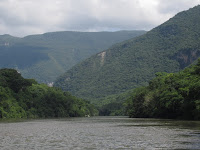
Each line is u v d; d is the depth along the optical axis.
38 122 115.12
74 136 56.19
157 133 58.69
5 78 196.88
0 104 171.62
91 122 111.75
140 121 109.81
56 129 73.88
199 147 40.88
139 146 42.50
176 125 80.00
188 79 126.38
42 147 42.62
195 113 107.31
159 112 141.50
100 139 50.94
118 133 60.62
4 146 43.72
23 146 43.66
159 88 152.75
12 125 93.00
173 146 41.97
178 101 118.62
